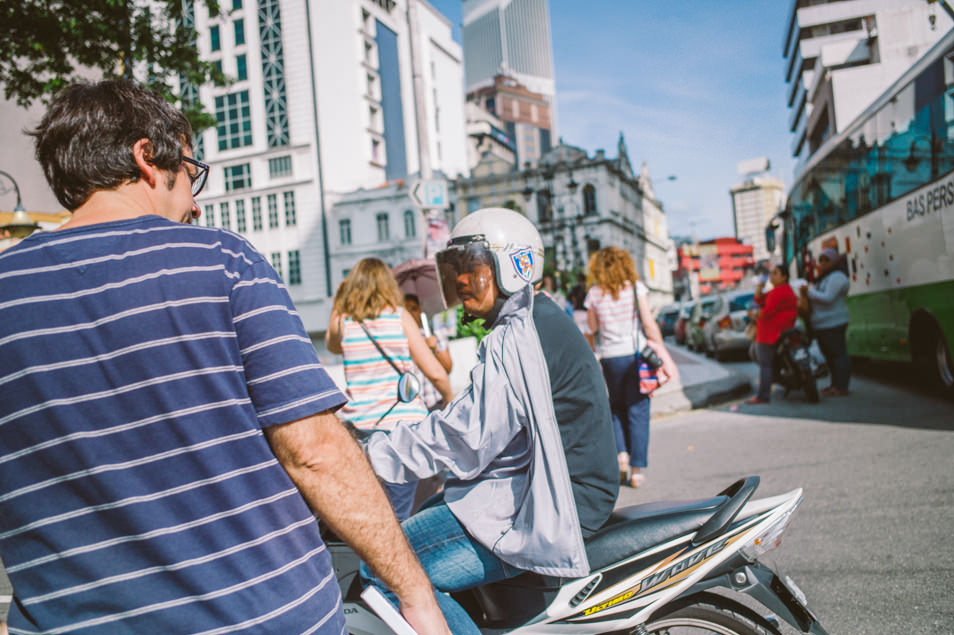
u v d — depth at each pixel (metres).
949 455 5.24
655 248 95.75
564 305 10.63
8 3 7.36
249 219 56.72
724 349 16.03
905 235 8.17
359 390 3.25
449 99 75.12
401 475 1.85
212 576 1.15
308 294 55.12
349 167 55.78
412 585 1.33
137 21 8.38
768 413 8.11
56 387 1.13
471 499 1.87
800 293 9.36
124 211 1.30
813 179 12.17
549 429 1.75
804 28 56.81
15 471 1.14
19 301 1.15
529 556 1.75
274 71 55.88
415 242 53.44
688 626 1.86
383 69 60.03
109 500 1.13
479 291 2.12
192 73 9.04
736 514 1.82
